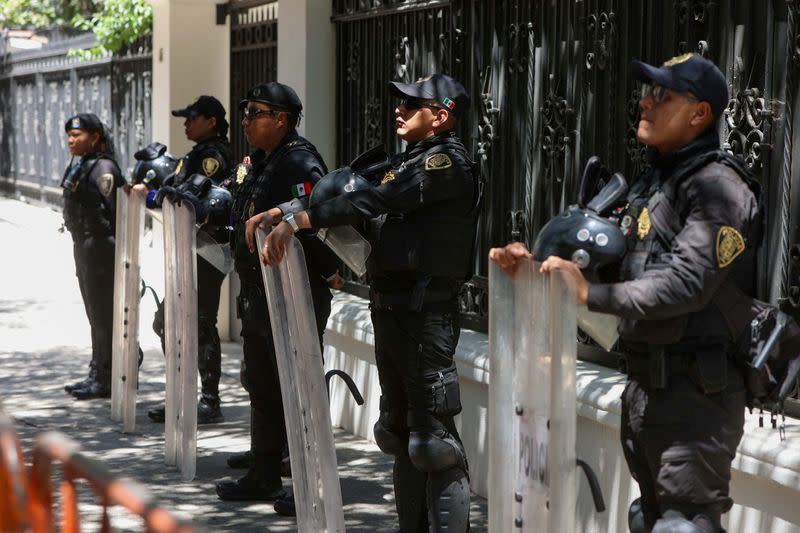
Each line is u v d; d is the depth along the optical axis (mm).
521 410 3439
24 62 20719
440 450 4492
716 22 4637
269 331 5449
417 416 4523
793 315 4293
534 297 3354
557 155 5641
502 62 6102
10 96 21703
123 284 6891
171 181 6863
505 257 3461
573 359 3203
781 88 4340
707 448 3221
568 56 5543
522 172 5938
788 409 4270
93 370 7895
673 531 3172
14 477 2768
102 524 2486
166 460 6223
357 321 6820
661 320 3215
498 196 6152
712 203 3168
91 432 6934
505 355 3537
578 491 4930
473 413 5809
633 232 3311
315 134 7840
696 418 3230
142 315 10742
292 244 4457
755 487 4035
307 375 4516
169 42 9781
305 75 7789
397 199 4359
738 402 3277
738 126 4535
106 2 13883
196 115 6934
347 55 7754
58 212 18859
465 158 4492
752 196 3236
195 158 6840
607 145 5242
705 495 3238
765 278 4410
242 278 5562
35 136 20125
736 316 3254
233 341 9805
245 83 9477
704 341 3232
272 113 5523
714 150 3297
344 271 7703
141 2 13398
